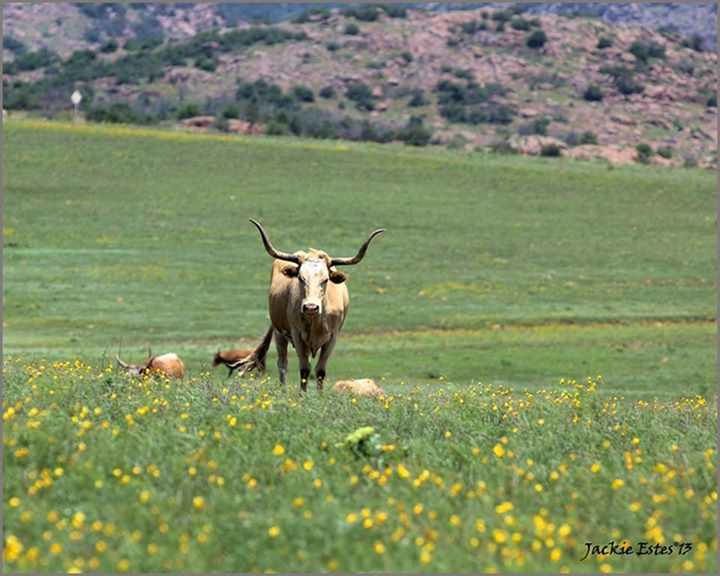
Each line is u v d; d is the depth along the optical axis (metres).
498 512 39.16
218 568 36.00
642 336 162.75
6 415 47.41
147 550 36.47
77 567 35.12
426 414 53.91
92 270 197.50
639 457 46.59
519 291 194.75
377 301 182.75
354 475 43.00
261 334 158.62
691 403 67.06
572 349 151.50
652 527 39.31
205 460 43.62
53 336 154.25
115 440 45.44
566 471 44.28
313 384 86.00
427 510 39.25
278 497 40.50
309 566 35.81
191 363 135.00
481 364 140.12
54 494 40.59
